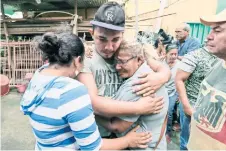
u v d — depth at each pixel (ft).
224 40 3.35
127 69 4.22
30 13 28.53
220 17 3.31
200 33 19.57
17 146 11.49
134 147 4.36
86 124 3.51
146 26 28.35
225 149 3.39
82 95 3.54
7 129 13.42
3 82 20.03
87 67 4.32
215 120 3.49
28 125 14.05
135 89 4.18
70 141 3.79
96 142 3.67
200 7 19.25
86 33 25.86
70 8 32.50
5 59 22.39
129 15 34.01
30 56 22.06
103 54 4.29
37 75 3.83
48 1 27.61
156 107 4.27
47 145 3.76
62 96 3.44
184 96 7.88
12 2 26.53
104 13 3.97
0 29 23.65
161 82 4.36
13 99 19.19
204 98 3.81
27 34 24.98
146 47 5.22
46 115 3.51
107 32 3.97
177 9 23.07
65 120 3.52
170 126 12.16
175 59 11.41
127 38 4.48
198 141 3.86
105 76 4.43
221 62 3.75
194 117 4.02
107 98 4.23
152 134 4.43
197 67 7.61
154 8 30.50
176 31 13.70
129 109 4.01
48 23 24.54
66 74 3.81
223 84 3.47
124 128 4.28
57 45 3.59
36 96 3.56
